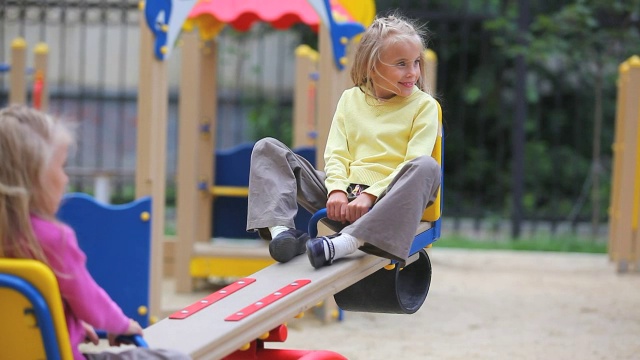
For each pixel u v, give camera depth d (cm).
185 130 1970
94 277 1421
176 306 1803
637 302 1912
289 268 933
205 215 2116
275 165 1002
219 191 2102
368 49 1020
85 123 3572
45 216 704
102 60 3256
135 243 1425
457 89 3684
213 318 816
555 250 2766
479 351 1477
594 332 1622
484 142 3684
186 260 1977
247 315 811
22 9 3098
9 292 680
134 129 3591
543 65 3525
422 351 1477
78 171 2798
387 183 952
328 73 1678
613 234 2408
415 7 3581
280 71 3625
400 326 1677
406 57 1003
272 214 970
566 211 3438
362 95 1053
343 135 1045
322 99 1681
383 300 1016
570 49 3044
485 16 3138
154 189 1501
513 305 1873
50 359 680
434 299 1936
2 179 689
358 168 1001
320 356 912
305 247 981
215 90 2108
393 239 900
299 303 861
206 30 2073
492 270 2327
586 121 3566
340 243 910
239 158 2122
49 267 691
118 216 1424
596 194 3053
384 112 1027
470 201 3675
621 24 3066
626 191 2267
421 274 1083
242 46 3656
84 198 1422
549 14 3506
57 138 714
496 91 3584
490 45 3591
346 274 928
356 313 1797
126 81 3603
